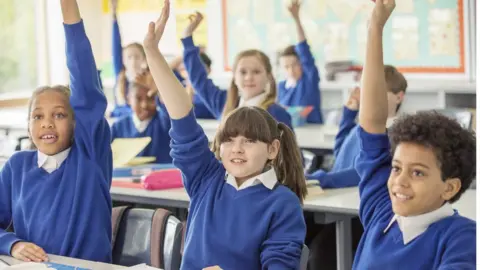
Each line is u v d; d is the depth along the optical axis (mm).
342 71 7504
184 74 6797
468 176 2035
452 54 7320
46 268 2516
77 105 2896
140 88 5117
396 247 2094
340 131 4523
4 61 8062
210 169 2639
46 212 2854
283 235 2455
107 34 8711
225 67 8336
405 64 7539
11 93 8117
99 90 2945
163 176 4250
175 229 2820
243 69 4656
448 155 1991
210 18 8336
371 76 2268
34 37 8297
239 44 8250
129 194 4164
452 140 1997
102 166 2936
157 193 4113
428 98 7090
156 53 2592
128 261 2947
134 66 6008
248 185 2539
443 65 7371
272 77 4707
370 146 2279
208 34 8375
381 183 2258
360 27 7672
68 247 2830
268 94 4680
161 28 2609
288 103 6742
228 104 4828
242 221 2498
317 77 6723
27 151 2998
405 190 2025
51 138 2863
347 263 3777
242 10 8203
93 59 2920
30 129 2893
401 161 2039
